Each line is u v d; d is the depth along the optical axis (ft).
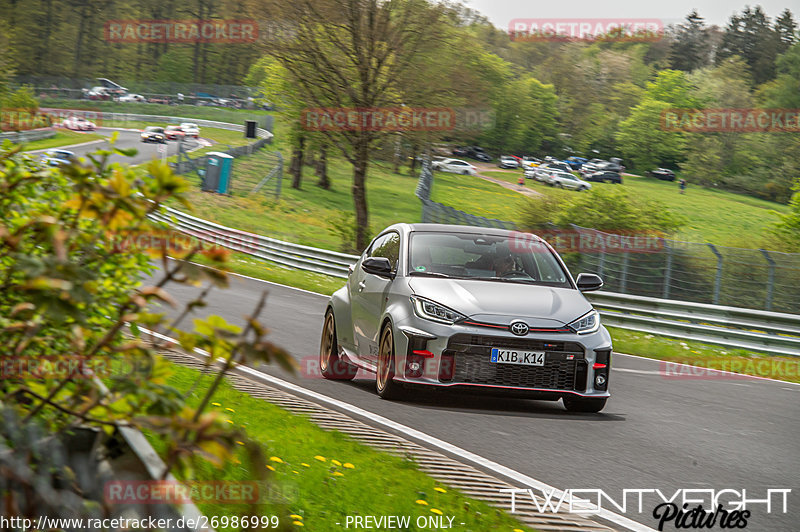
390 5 393.29
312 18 391.24
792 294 295.48
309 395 89.81
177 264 23.76
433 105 398.01
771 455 78.02
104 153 29.27
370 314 95.40
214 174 587.27
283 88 435.53
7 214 39.73
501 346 84.58
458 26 410.11
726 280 302.45
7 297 29.25
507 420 84.23
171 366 25.63
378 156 415.44
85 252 28.48
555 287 94.27
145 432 54.19
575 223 393.91
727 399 113.19
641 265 302.25
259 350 21.45
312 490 50.24
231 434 21.36
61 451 23.15
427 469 63.21
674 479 66.28
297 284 270.26
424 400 91.40
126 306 24.12
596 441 77.77
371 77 396.98
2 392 26.99
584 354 86.02
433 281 91.09
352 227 410.31
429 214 383.86
